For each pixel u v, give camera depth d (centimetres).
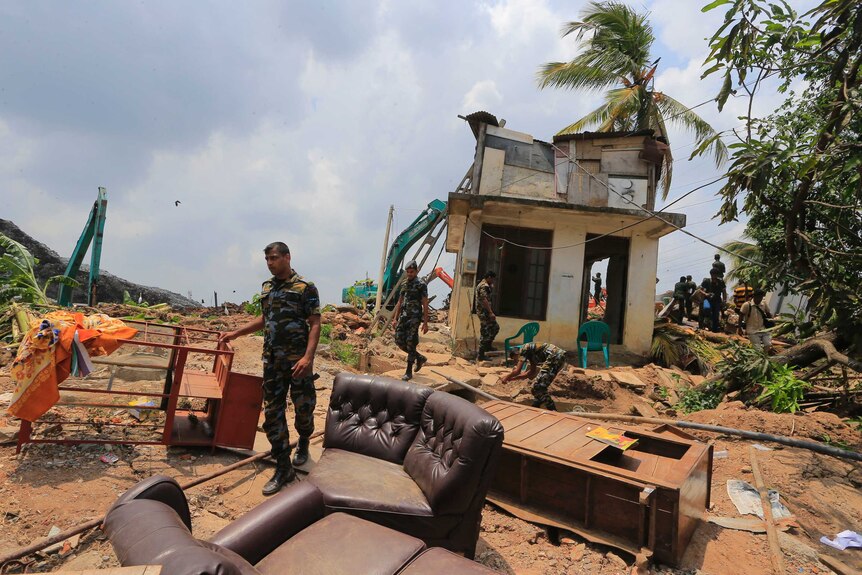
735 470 530
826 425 652
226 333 497
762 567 366
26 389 397
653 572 350
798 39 505
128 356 503
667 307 1641
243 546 250
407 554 253
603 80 1769
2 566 287
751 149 553
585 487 390
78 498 369
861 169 506
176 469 432
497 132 1255
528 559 365
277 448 419
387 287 1738
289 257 437
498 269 1236
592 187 1241
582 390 898
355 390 412
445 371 883
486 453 315
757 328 1146
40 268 2252
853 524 441
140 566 155
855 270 678
